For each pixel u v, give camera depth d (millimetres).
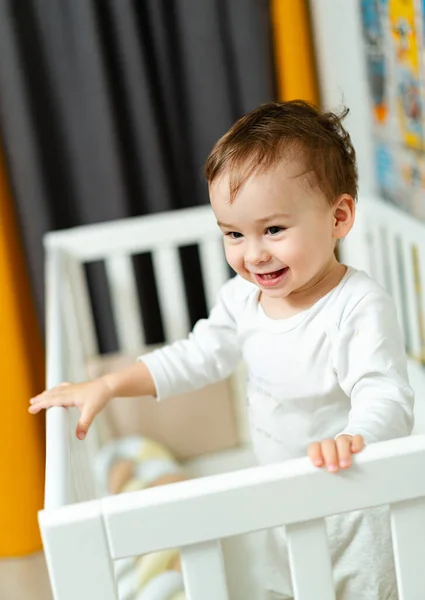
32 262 2027
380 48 1671
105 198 2014
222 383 1854
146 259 2090
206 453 1883
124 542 787
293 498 802
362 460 803
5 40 1878
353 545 1099
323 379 1073
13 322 1962
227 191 967
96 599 803
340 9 1826
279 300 1102
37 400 1125
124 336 1955
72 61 1924
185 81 2008
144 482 1646
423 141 1549
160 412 1843
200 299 2166
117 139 1967
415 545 848
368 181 1879
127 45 1922
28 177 1963
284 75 1979
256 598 1343
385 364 991
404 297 1704
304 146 966
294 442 1133
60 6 1887
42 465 2084
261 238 979
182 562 816
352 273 1071
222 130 2033
